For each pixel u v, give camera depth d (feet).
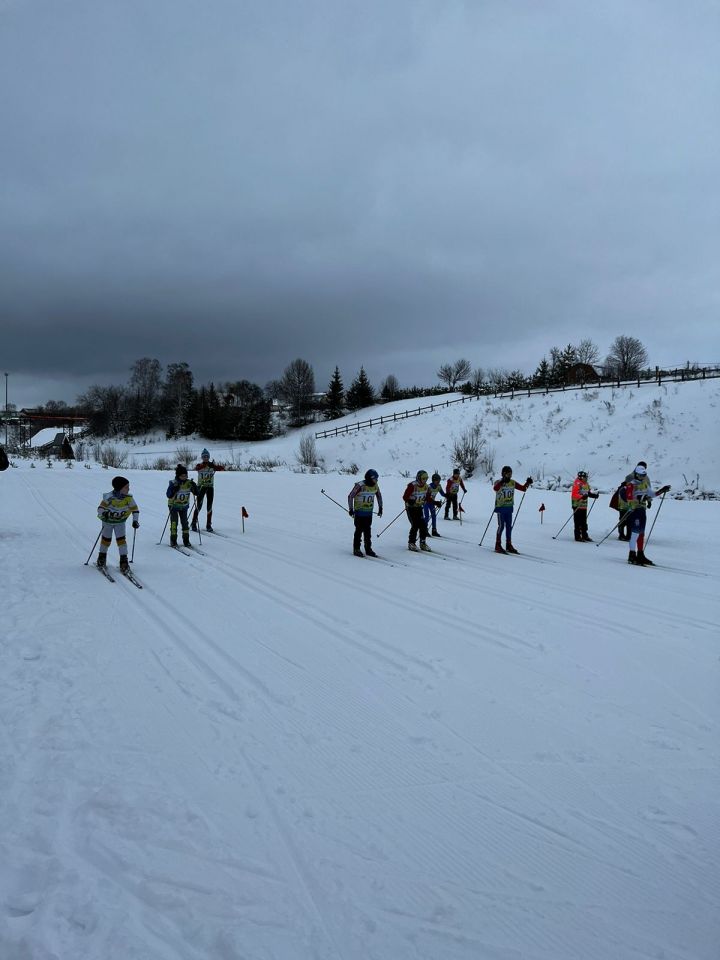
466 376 286.46
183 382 286.87
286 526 52.37
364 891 10.28
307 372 264.72
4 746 14.62
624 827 12.05
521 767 14.16
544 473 127.54
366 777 13.69
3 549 39.19
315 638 22.90
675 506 69.26
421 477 41.27
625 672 19.70
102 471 111.75
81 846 11.20
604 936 9.44
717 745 15.15
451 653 21.36
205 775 13.65
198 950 9.03
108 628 23.68
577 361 241.96
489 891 10.34
